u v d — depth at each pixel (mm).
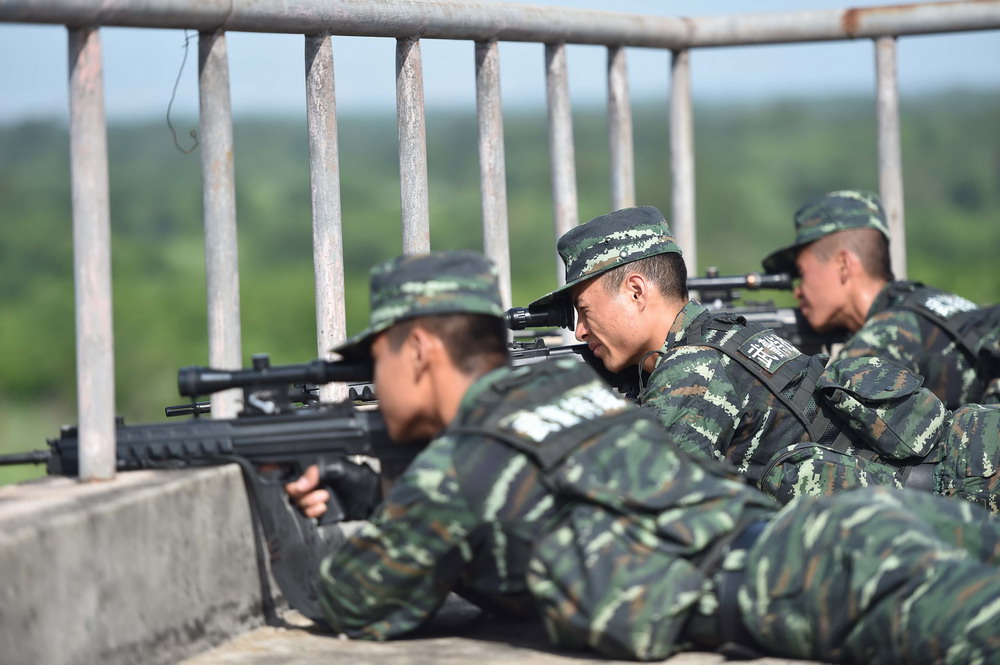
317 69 4309
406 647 3553
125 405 32344
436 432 3551
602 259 4730
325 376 3641
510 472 3305
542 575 3283
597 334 4797
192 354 33844
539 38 5461
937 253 49969
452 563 3445
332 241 4355
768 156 67750
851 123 77000
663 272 4738
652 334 4730
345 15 4316
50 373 35281
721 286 6797
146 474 3615
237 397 3975
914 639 3049
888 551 3125
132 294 36500
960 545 3346
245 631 3717
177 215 53938
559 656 3424
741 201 58875
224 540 3641
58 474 3615
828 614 3176
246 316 35469
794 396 4570
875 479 4512
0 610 2920
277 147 81062
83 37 3504
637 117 88938
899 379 4609
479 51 5172
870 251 6445
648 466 3338
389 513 3391
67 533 3111
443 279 3443
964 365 5902
